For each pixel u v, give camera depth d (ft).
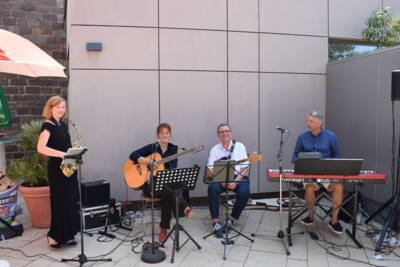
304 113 15.66
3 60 8.70
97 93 13.39
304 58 15.53
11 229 11.16
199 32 14.20
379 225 12.22
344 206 12.29
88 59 13.25
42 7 18.65
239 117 14.84
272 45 15.07
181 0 13.93
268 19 14.96
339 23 15.90
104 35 13.32
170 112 14.08
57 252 10.06
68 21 14.34
